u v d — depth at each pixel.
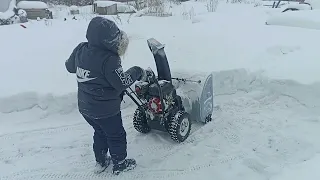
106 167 3.94
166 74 4.29
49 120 5.00
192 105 4.60
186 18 12.16
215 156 4.06
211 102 4.76
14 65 6.57
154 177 3.73
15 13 16.42
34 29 10.53
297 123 4.70
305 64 6.04
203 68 5.76
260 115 4.95
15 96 5.04
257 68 5.87
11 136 4.60
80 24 11.64
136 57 6.80
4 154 4.22
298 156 3.98
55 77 5.83
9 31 10.20
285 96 5.32
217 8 17.05
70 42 8.50
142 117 4.46
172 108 4.32
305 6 13.36
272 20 10.24
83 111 3.51
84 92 3.42
